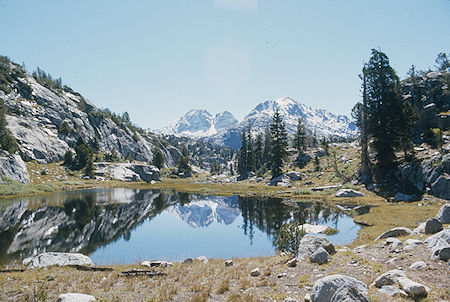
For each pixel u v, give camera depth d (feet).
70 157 341.62
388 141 149.48
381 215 97.50
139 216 131.23
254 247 77.25
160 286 39.04
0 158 222.07
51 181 269.44
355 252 45.29
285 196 178.50
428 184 122.52
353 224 93.81
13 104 384.88
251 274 40.52
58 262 53.98
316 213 118.42
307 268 39.58
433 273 30.76
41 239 84.38
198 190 253.85
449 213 54.44
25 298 32.78
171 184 340.80
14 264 59.16
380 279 29.76
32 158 315.37
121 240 86.63
